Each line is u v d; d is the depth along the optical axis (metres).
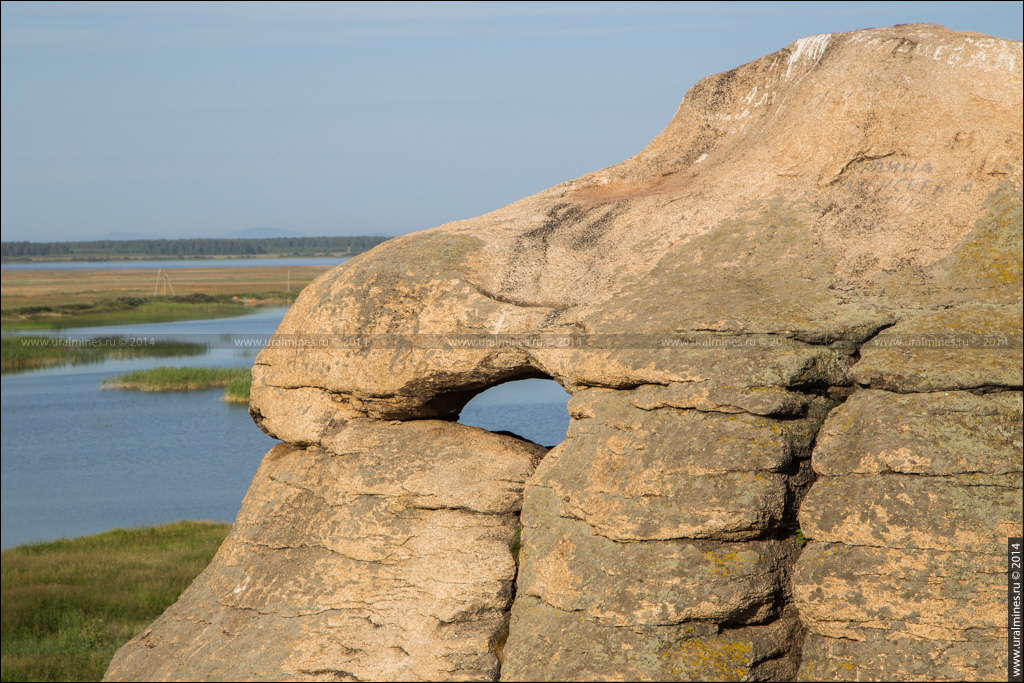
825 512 13.98
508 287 18.42
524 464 18.70
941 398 13.93
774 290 15.88
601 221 19.84
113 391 122.06
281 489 19.97
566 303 17.83
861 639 13.46
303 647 17.48
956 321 14.57
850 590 13.52
